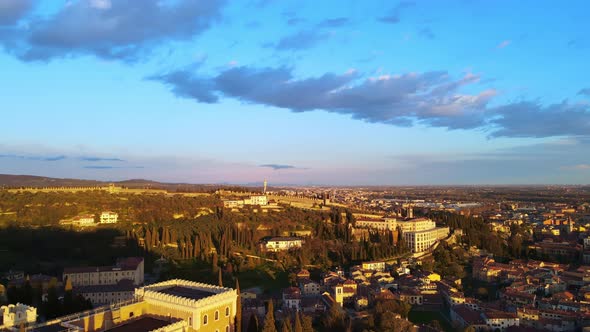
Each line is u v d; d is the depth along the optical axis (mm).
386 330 161750
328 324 166000
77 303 136875
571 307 196500
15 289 154750
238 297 112250
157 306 96812
